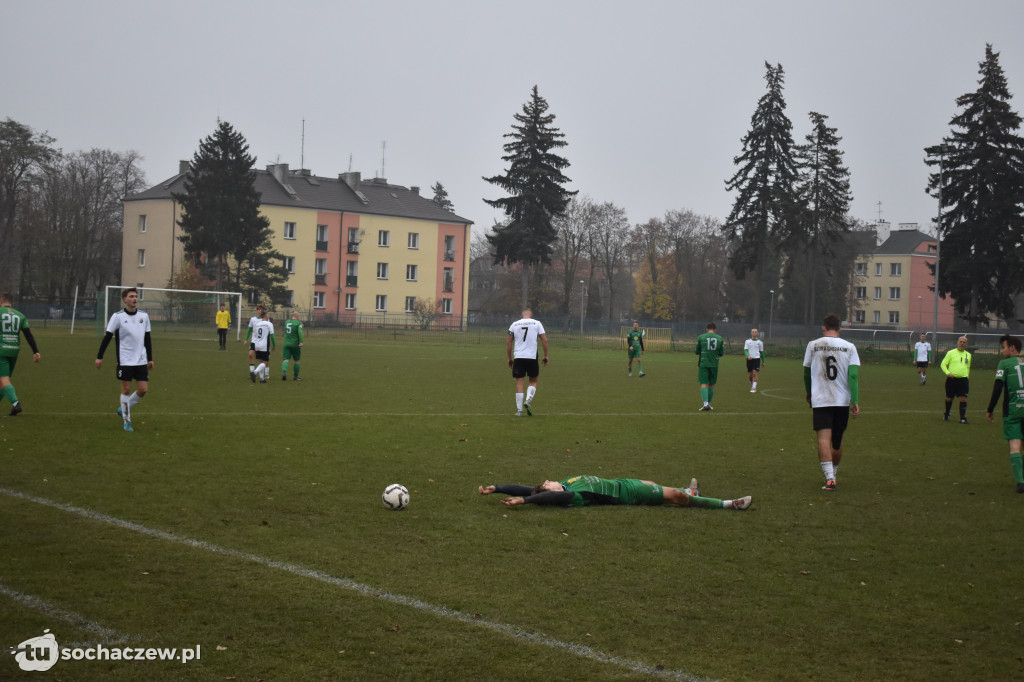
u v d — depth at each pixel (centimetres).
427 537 708
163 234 7344
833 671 463
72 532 682
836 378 993
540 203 6391
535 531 740
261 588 565
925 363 3072
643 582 605
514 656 470
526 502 821
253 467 995
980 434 1589
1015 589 614
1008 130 5216
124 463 988
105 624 498
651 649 486
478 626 512
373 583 583
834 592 596
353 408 1666
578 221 9312
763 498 925
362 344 5106
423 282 8344
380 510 800
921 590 607
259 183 7762
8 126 6725
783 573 638
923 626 535
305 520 752
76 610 516
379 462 1060
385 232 8125
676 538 732
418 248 8300
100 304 4884
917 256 9619
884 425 1702
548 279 9719
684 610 551
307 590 564
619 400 2039
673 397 2175
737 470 1097
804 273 8050
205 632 491
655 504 866
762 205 5966
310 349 4256
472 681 438
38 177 6869
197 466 988
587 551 681
